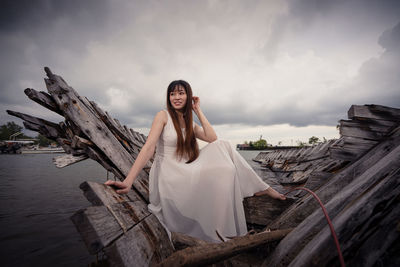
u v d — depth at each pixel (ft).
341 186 5.42
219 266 4.10
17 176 29.89
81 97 8.52
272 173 23.35
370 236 2.22
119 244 2.90
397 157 3.19
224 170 5.60
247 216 7.06
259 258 4.55
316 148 19.30
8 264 6.78
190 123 6.68
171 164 6.09
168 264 2.81
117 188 4.47
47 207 13.84
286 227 5.22
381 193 2.48
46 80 7.17
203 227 5.50
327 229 2.83
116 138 9.11
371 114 7.18
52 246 8.07
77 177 29.76
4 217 11.71
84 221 2.69
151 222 4.63
